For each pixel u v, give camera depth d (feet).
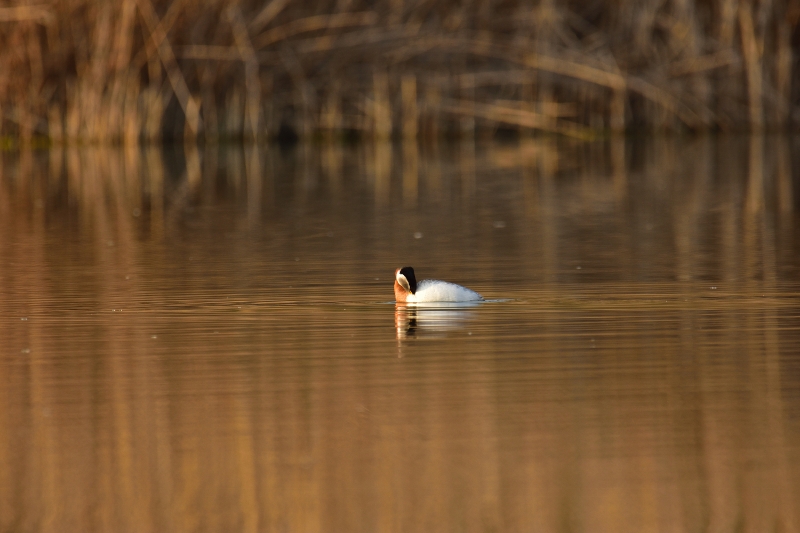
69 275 55.52
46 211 86.38
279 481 25.76
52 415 30.60
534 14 142.82
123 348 38.24
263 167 120.88
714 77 151.02
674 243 65.00
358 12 139.54
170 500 24.90
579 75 142.51
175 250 65.10
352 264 58.44
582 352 36.65
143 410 30.89
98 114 138.92
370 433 28.63
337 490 25.20
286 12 139.95
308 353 37.06
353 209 86.07
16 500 25.08
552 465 26.27
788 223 73.41
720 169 111.96
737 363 34.91
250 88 142.61
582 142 148.46
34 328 41.91
